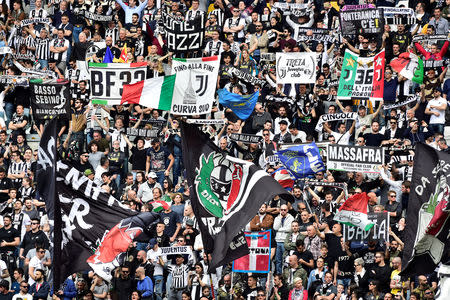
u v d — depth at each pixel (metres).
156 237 34.81
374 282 30.77
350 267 32.03
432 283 30.16
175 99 38.91
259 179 23.45
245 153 38.91
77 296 34.16
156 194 36.44
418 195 21.23
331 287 31.75
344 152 34.47
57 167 26.08
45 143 25.52
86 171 38.31
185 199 36.06
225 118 40.41
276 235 34.12
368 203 33.41
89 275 34.38
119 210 26.73
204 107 38.69
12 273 36.59
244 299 33.00
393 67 39.28
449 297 22.91
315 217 33.50
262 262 32.28
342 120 39.50
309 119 40.28
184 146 23.77
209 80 38.59
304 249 32.75
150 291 33.72
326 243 32.62
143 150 39.31
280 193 23.11
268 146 38.06
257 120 40.06
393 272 31.08
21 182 39.78
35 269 35.22
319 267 32.19
